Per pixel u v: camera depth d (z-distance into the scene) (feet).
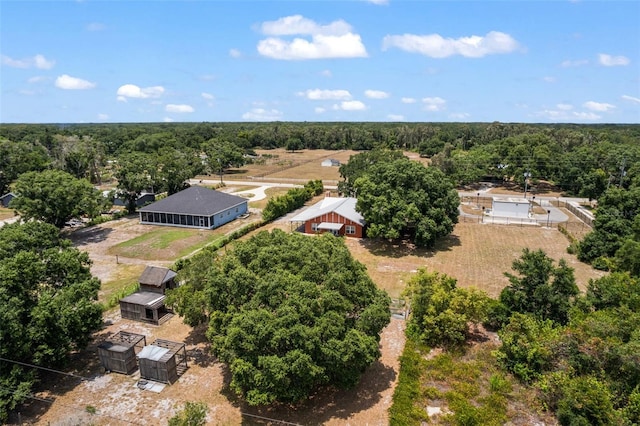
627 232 135.64
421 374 80.43
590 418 65.46
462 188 290.97
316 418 69.10
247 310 70.69
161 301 101.96
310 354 64.90
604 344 71.10
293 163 441.27
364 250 156.35
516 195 265.13
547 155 279.90
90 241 166.30
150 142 435.53
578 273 132.67
